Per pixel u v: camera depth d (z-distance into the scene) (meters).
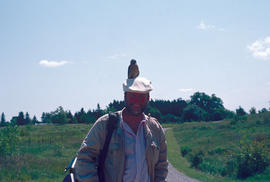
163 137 2.90
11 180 14.02
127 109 2.72
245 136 31.59
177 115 162.12
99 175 2.65
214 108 165.25
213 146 33.09
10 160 17.59
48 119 96.75
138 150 2.65
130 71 2.82
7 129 19.98
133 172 2.60
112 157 2.61
